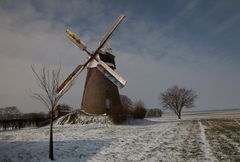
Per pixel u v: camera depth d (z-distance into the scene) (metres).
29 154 13.21
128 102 49.69
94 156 13.02
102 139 18.67
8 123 38.06
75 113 39.97
